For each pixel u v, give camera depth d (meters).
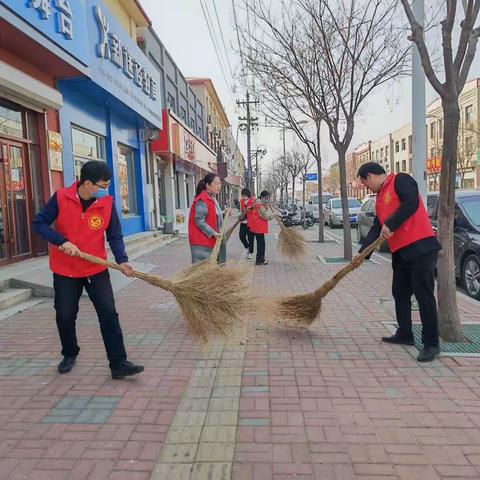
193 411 3.51
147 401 3.69
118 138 14.50
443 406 3.51
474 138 40.78
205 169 30.14
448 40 4.50
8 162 8.73
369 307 6.47
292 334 5.30
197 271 4.34
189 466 2.83
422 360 4.37
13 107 8.91
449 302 4.86
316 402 3.62
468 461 2.82
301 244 10.32
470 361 4.37
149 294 7.67
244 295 4.32
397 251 4.54
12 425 3.35
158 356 4.70
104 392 3.87
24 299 7.04
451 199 4.80
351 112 10.87
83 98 11.85
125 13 16.11
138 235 15.42
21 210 9.12
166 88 21.77
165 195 21.94
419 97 7.19
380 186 4.68
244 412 3.48
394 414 3.40
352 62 10.42
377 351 4.70
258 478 2.71
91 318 6.11
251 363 4.46
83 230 3.96
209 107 40.34
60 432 3.24
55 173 10.23
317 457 2.89
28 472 2.79
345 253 11.27
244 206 12.45
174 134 19.58
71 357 4.34
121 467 2.83
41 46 8.14
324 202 27.94
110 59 11.61
